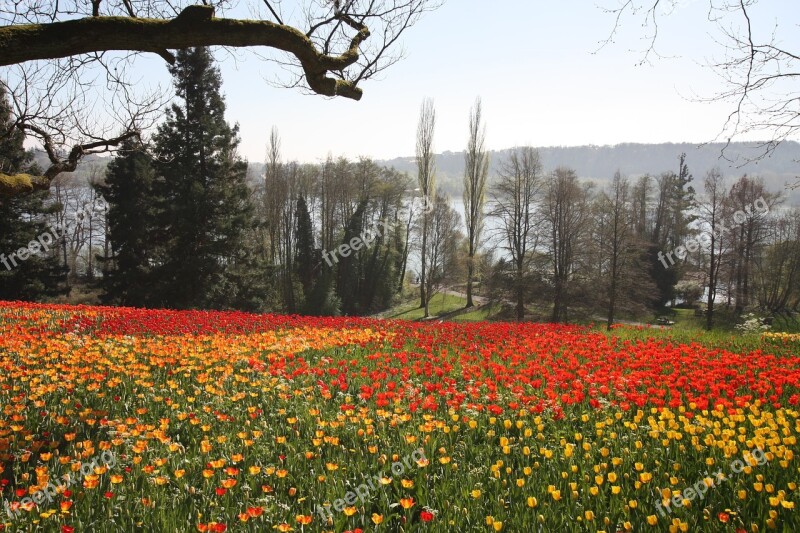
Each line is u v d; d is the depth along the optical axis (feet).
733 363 36.22
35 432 23.26
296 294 153.58
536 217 133.39
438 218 163.53
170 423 24.89
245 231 126.62
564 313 124.88
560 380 30.89
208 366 35.24
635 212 161.07
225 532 15.98
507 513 16.92
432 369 34.06
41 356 35.29
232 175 127.03
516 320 130.93
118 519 16.79
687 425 22.36
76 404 26.48
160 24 15.75
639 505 17.28
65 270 135.95
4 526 15.93
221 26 16.35
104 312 58.75
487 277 140.05
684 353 41.04
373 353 40.47
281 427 24.43
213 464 19.12
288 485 19.17
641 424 24.79
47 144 23.56
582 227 125.08
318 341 44.01
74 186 172.96
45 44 14.75
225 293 121.49
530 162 140.26
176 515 16.85
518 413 25.67
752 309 143.84
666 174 171.53
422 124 167.53
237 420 25.25
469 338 48.91
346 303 163.12
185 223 115.85
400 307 178.19
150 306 117.39
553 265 128.26
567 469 19.88
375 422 25.11
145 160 130.72
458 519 16.61
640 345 45.29
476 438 23.65
